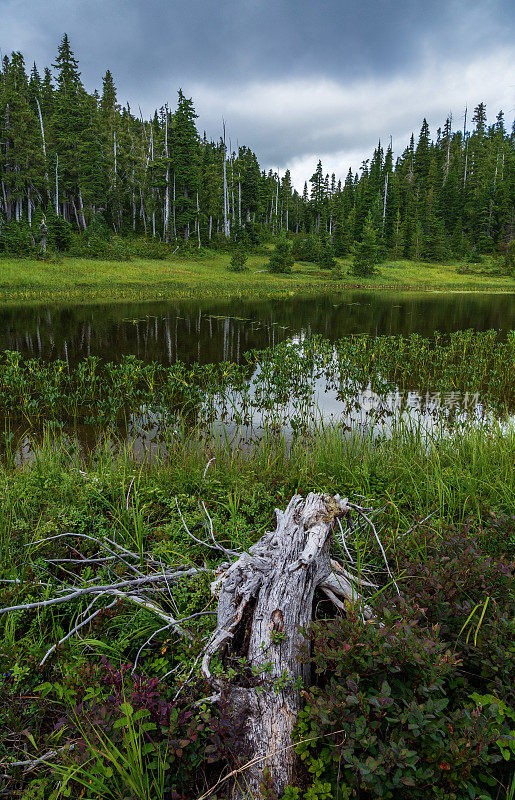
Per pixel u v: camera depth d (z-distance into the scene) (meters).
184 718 2.01
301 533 2.67
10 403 10.09
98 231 62.94
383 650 2.00
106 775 1.80
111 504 4.59
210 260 66.31
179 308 33.12
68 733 2.26
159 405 10.00
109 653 2.77
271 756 1.94
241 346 17.84
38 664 2.61
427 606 2.56
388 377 12.93
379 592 2.67
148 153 80.44
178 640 2.79
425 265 78.44
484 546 3.47
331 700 1.89
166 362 14.84
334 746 1.81
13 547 3.78
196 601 2.96
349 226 86.56
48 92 80.12
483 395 10.98
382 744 1.71
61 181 67.19
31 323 24.16
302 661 2.15
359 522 3.96
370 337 19.69
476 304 38.12
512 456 5.46
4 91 62.94
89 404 10.14
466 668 2.38
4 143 61.53
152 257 62.06
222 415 9.34
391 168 99.50
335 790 1.84
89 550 3.92
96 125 70.62
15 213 64.38
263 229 91.06
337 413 9.63
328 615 2.77
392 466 5.69
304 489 5.09
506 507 4.20
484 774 1.85
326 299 43.16
